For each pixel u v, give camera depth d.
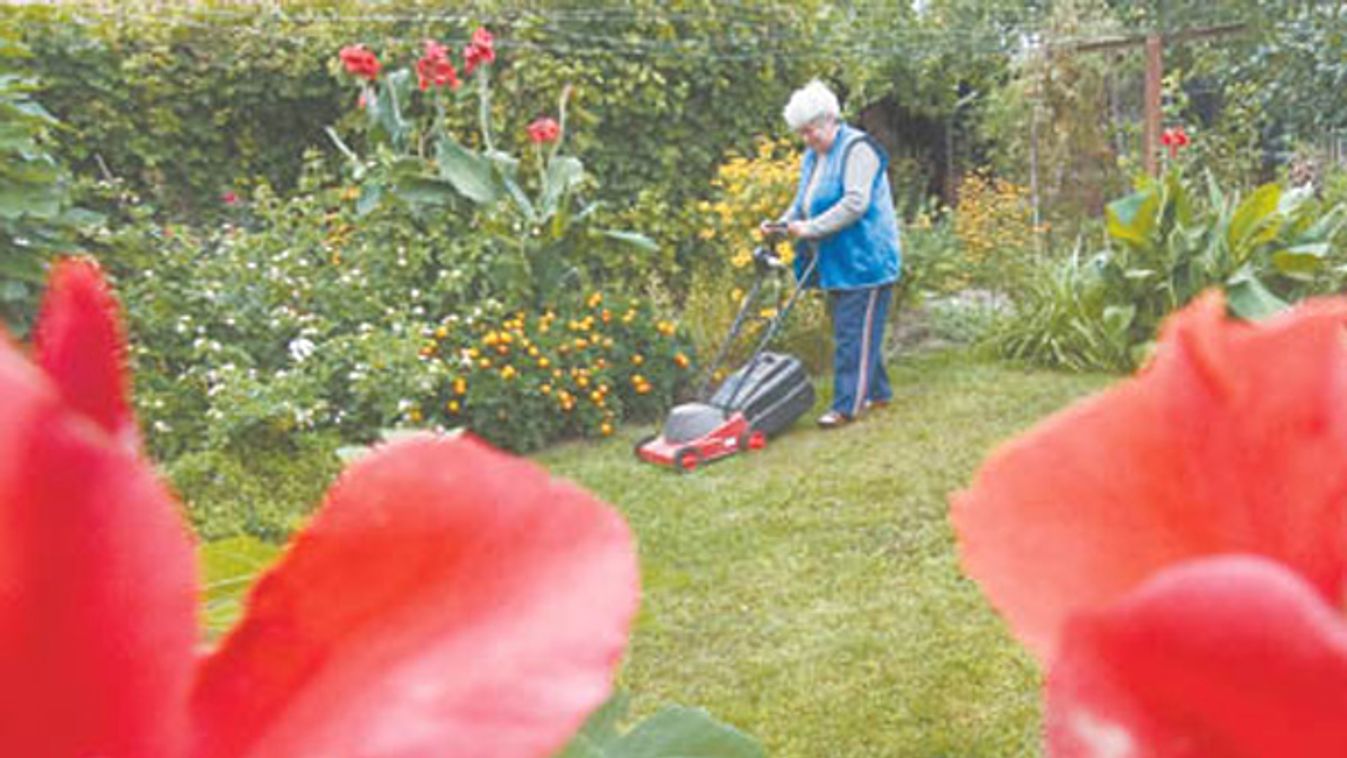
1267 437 0.15
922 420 5.56
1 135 4.09
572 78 6.98
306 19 7.09
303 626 0.13
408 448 0.13
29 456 0.12
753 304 6.89
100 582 0.12
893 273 5.52
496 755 0.12
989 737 2.69
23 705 0.12
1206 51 9.84
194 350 4.93
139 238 5.10
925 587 3.54
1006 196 8.86
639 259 6.83
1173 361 0.15
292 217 6.00
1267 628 0.10
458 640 0.13
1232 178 9.73
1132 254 6.66
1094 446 0.15
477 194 5.91
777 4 7.82
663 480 4.78
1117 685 0.11
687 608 3.48
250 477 4.06
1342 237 6.80
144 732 0.12
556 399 5.41
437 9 7.14
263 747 0.12
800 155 7.57
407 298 5.72
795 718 2.83
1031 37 9.67
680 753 0.42
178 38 6.79
